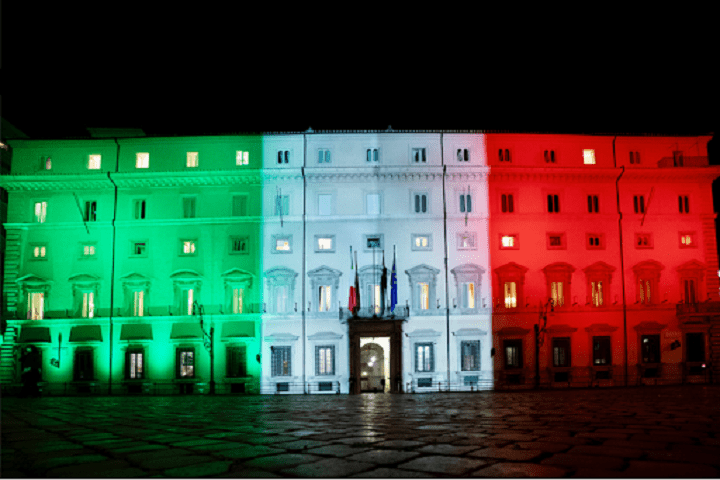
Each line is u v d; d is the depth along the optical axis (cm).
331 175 4591
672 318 4581
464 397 3447
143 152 4719
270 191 4638
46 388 4409
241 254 4578
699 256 4669
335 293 4512
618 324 4544
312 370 4412
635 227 4672
